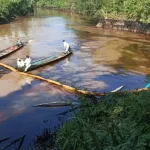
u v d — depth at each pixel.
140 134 5.93
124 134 6.49
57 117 13.09
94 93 15.45
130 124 7.09
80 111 10.98
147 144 5.57
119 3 43.78
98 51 27.80
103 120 9.43
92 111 10.59
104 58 25.06
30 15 64.75
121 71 21.19
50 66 22.08
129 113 8.23
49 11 75.75
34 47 29.38
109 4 44.75
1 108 14.27
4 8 52.75
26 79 18.81
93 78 19.44
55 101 15.11
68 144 6.61
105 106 10.74
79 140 6.71
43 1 91.88
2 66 21.72
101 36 36.31
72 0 71.38
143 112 7.11
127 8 40.91
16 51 27.41
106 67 22.20
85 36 36.28
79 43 31.75
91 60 24.27
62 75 20.03
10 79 18.77
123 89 17.25
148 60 24.55
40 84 17.88
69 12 71.19
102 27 44.12
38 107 14.34
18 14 61.84
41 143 10.02
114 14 43.91
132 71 21.22
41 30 41.47
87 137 6.88
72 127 7.46
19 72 20.08
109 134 6.61
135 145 5.50
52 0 89.19
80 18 56.59
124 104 9.84
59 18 57.38
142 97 8.48
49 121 12.67
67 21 52.00
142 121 6.90
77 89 16.73
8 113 13.67
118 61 24.11
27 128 12.06
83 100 12.84
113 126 6.83
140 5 37.59
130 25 40.34
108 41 32.97
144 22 37.50
